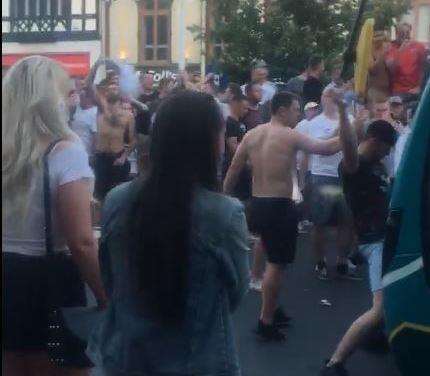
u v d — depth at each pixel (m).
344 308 9.03
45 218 4.07
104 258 3.57
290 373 7.06
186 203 3.40
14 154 4.05
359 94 6.16
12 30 25.42
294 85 12.89
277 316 8.26
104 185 11.84
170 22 24.59
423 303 4.34
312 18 15.14
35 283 4.10
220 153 3.54
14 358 4.14
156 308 3.38
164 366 3.41
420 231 4.38
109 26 25.64
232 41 15.69
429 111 4.41
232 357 3.46
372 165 6.55
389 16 14.07
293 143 7.54
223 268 3.42
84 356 3.99
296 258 11.32
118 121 11.77
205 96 3.50
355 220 6.60
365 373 6.95
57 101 4.13
